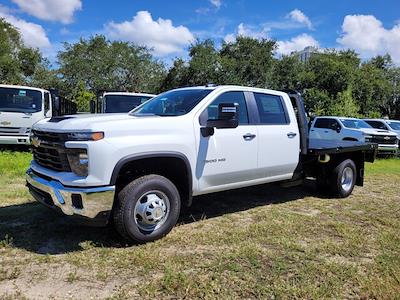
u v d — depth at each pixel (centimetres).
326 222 570
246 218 580
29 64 4338
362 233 524
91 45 4178
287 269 394
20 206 590
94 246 436
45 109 1234
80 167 413
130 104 1195
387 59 4812
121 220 432
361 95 4103
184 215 586
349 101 3095
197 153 498
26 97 1207
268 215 598
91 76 4019
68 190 414
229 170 538
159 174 484
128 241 445
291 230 525
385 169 1287
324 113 3378
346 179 765
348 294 347
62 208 425
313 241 486
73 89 4000
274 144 604
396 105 4491
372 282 367
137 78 4169
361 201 741
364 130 1611
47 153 453
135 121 449
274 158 607
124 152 427
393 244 483
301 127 671
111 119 448
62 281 355
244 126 562
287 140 629
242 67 3978
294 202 704
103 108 1177
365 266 411
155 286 348
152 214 449
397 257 437
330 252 448
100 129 417
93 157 410
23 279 357
